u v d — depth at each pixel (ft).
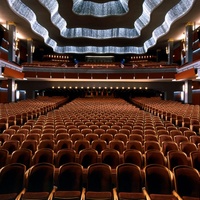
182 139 19.89
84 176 12.98
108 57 114.21
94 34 94.07
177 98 80.59
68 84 81.15
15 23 69.26
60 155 14.99
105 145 18.28
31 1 57.88
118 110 46.11
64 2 63.82
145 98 86.99
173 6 59.52
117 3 73.26
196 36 67.72
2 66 55.77
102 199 10.64
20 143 19.76
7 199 10.32
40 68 75.72
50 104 57.26
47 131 23.47
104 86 81.20
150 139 20.62
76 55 114.83
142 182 11.97
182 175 11.37
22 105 53.72
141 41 97.76
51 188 11.67
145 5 66.74
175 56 95.71
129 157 14.79
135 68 77.46
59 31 84.02
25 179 11.57
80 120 31.24
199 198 10.60
